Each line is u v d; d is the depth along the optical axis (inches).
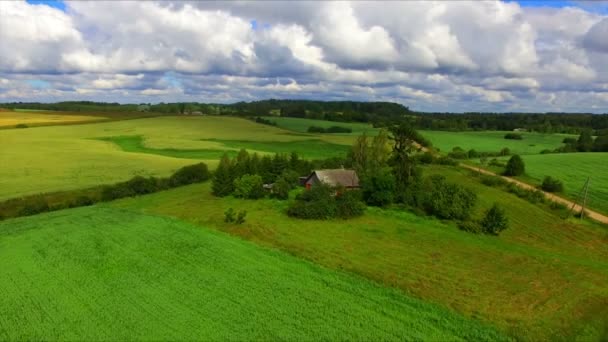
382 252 1465.3
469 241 1642.5
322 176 2456.9
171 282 1160.8
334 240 1593.3
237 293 1093.1
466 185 2775.6
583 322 995.3
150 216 1907.0
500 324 969.5
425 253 1472.7
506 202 2386.8
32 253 1390.3
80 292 1098.7
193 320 958.4
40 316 976.9
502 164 3764.8
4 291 1105.4
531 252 1546.5
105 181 2684.5
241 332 909.2
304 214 1909.4
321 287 1134.4
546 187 2810.0
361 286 1145.4
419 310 1013.8
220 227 1754.4
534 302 1096.2
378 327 933.2
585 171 3447.3
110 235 1589.6
